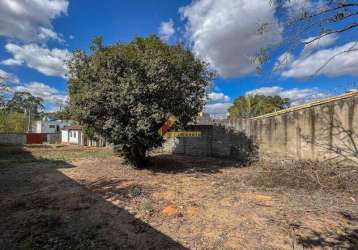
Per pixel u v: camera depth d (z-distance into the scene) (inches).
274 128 422.0
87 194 250.4
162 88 344.2
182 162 478.0
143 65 348.2
